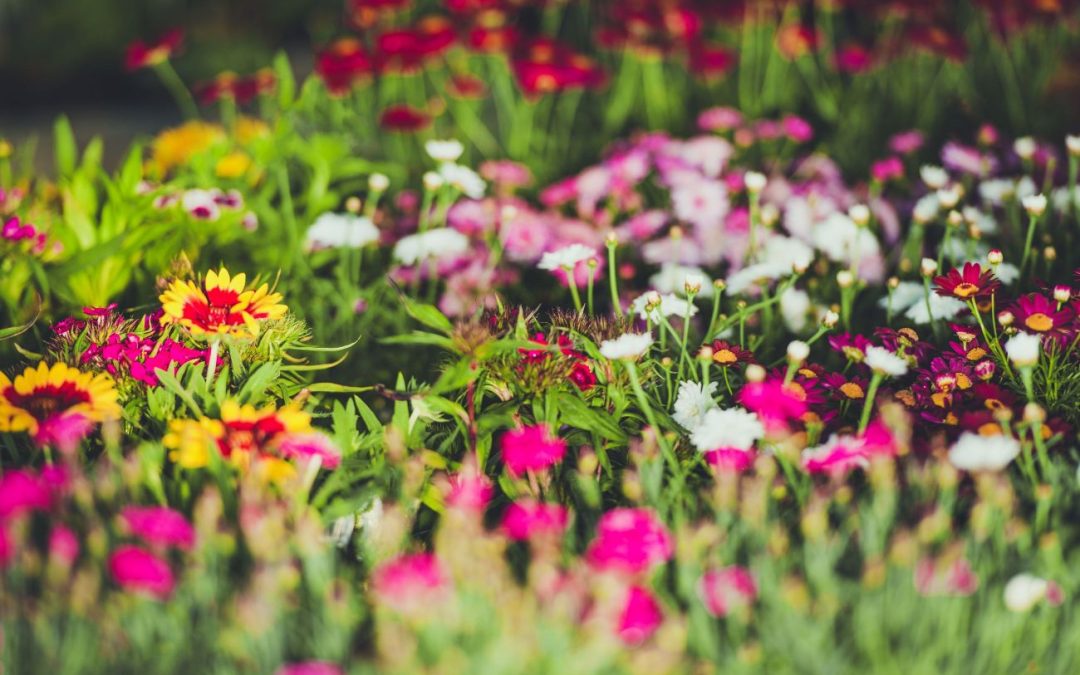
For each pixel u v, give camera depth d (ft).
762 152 5.64
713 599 3.74
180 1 9.63
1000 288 4.40
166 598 3.73
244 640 3.65
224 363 4.19
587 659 3.61
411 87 6.20
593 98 6.48
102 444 4.12
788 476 3.97
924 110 5.79
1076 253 4.80
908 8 5.71
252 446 3.97
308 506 3.95
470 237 5.01
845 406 4.25
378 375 4.59
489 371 4.13
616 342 4.02
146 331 4.25
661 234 5.13
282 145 5.05
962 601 3.75
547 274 4.97
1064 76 5.81
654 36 5.77
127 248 4.61
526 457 4.01
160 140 5.33
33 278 4.56
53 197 4.96
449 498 4.01
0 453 4.10
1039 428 3.98
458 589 3.75
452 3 5.77
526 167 5.64
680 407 4.17
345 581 3.83
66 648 3.64
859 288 4.64
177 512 3.86
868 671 3.69
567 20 7.59
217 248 4.78
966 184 5.12
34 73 8.71
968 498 4.00
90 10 9.08
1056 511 3.94
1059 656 3.71
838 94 6.15
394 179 5.50
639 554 3.80
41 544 3.89
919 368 4.32
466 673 3.62
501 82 5.88
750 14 6.24
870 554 3.81
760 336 4.48
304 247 4.84
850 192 5.28
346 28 8.50
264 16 9.79
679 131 5.97
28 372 4.02
